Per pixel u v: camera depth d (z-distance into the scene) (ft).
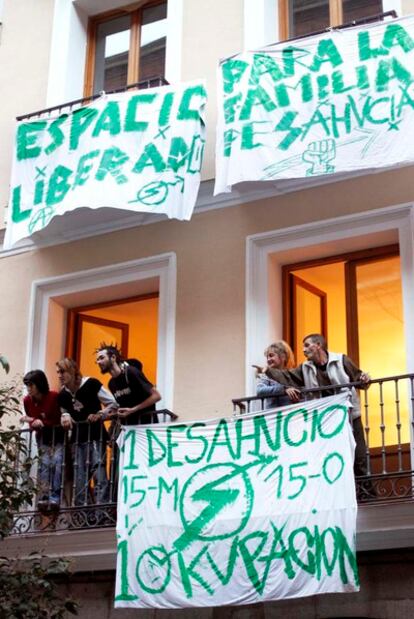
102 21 52.85
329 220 42.50
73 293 47.19
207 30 48.44
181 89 44.68
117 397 41.47
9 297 48.34
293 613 37.11
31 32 53.16
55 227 47.73
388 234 41.78
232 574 36.14
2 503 37.11
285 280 43.96
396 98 40.32
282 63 42.55
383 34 41.42
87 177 44.60
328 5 47.24
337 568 34.65
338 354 38.96
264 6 47.44
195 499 37.68
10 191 48.57
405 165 41.52
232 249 44.11
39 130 46.98
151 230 46.11
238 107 42.32
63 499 41.73
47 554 40.65
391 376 39.09
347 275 43.19
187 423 38.91
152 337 46.93
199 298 44.01
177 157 43.52
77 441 41.86
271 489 36.78
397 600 35.88
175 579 36.86
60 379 42.96
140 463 39.04
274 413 37.73
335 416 36.73
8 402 41.29
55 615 36.14
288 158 41.01
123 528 38.29
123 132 44.83
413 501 35.86
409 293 40.22
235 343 42.65
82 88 51.70
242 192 44.62
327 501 35.68
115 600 37.42
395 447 40.73
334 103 41.16
